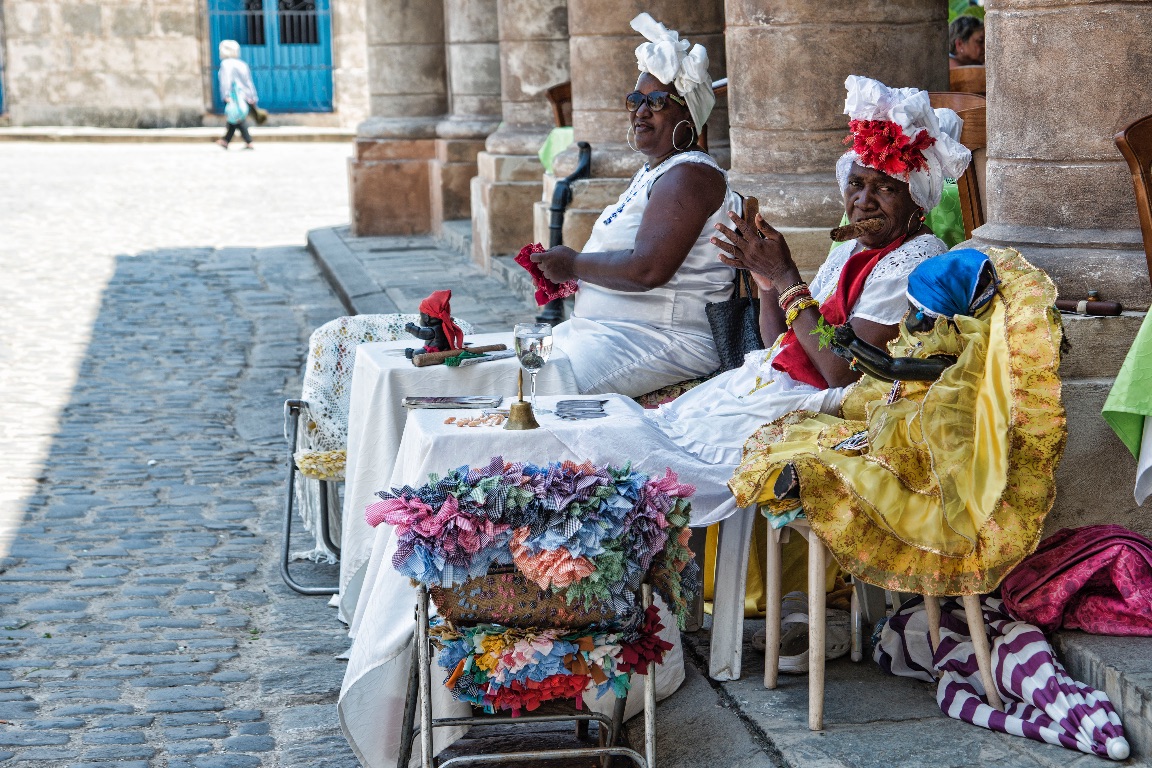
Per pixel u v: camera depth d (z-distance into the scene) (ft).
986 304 12.21
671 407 15.08
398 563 10.84
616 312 17.88
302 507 18.85
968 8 32.65
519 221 37.86
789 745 12.16
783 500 12.66
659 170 17.60
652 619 11.83
